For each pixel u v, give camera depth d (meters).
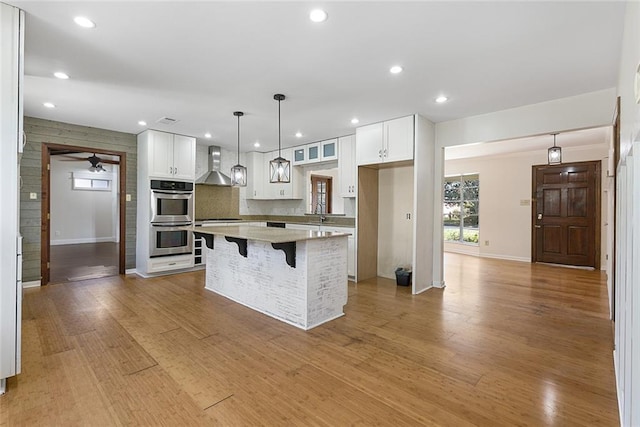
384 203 5.18
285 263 3.21
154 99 3.55
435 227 4.54
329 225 5.33
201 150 6.18
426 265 4.41
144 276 4.96
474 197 7.75
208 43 2.37
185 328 3.00
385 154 4.39
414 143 4.11
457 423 1.72
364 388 2.04
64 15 2.01
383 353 2.52
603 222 5.78
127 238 5.18
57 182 8.91
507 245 6.98
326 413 1.80
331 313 3.28
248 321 3.19
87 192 9.40
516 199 6.84
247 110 3.94
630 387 1.41
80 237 9.30
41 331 2.89
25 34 2.23
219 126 4.69
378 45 2.39
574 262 6.10
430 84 3.11
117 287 4.39
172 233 5.13
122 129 4.89
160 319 3.22
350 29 2.18
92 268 5.62
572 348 2.60
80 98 3.52
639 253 1.25
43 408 1.82
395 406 1.86
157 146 4.96
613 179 3.24
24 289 4.25
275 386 2.06
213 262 4.26
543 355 2.48
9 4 1.90
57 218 8.92
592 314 3.40
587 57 2.54
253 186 6.70
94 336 2.79
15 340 1.97
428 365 2.33
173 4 1.90
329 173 5.93
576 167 6.07
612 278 3.22
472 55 2.53
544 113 3.58
